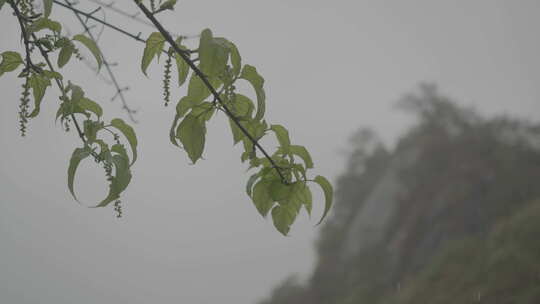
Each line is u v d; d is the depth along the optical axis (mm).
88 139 1253
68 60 1318
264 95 1238
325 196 1396
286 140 1398
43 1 1240
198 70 1187
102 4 1477
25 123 1313
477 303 8680
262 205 1448
